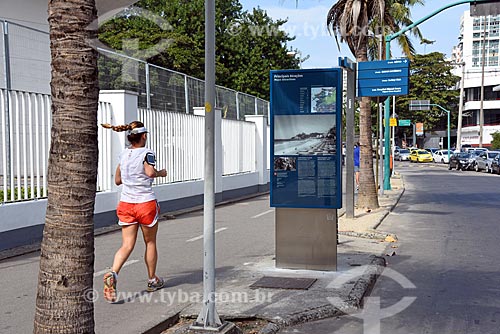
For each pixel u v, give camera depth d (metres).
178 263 8.70
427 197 21.39
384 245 10.64
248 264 8.55
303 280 7.43
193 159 16.39
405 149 72.94
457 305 6.69
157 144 14.43
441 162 63.53
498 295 7.14
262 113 23.73
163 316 5.89
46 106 10.26
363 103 16.23
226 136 19.28
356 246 10.42
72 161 3.69
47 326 3.69
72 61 3.68
